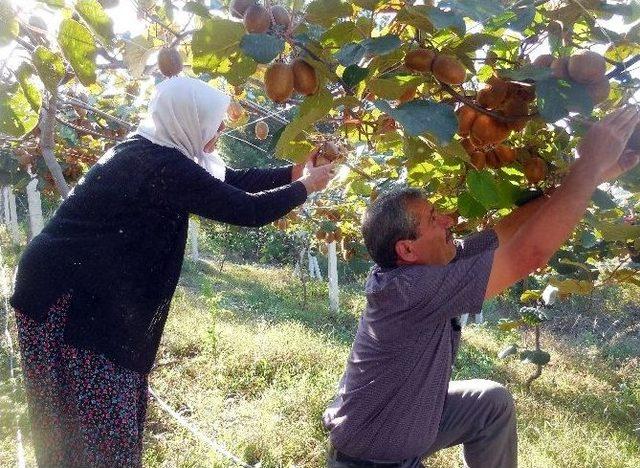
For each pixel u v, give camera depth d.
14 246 12.66
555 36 1.45
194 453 4.24
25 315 2.01
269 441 4.56
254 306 10.91
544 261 1.71
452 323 2.14
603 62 1.28
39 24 1.59
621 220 2.44
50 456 2.04
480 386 2.37
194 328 7.77
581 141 1.55
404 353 1.97
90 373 1.99
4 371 5.29
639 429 5.82
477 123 1.50
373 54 1.24
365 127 1.94
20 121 1.52
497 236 1.87
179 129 1.99
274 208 1.93
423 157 1.72
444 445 2.40
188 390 5.66
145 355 2.12
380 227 1.96
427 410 2.05
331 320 10.57
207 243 18.80
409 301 1.86
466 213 1.93
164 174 1.90
